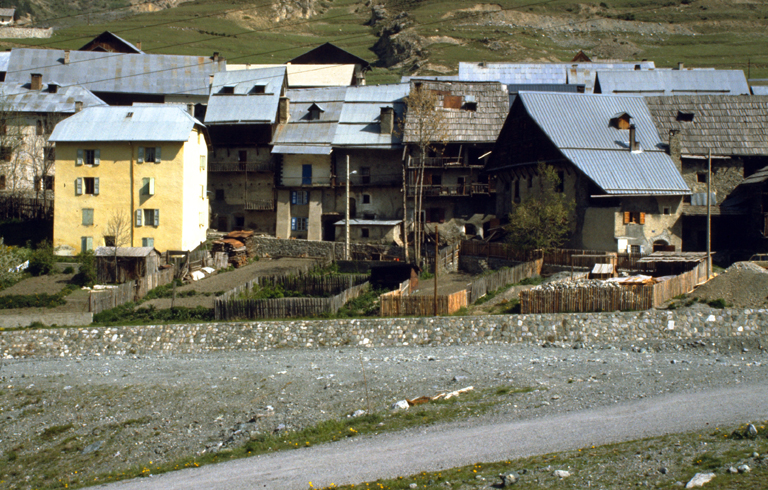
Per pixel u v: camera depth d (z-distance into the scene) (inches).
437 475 828.0
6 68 3705.7
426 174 2876.5
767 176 2156.7
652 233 2181.3
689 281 1715.1
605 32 6569.9
